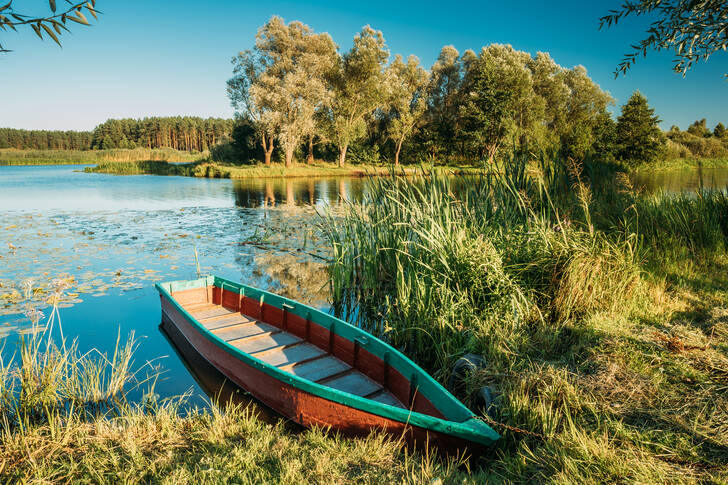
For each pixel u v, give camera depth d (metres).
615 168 8.27
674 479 2.23
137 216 16.17
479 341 4.43
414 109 44.88
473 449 2.89
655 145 34.19
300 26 36.19
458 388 4.00
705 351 3.49
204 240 11.94
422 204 7.41
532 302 4.98
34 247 10.73
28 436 3.32
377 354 4.48
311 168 39.78
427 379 3.65
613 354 3.65
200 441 3.28
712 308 4.61
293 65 35.81
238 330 6.11
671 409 2.81
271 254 10.46
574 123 41.16
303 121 36.09
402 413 3.10
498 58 36.47
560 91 41.16
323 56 36.50
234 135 43.91
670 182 21.56
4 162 70.31
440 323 4.89
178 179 35.66
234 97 36.81
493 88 33.94
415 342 5.43
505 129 30.94
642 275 5.48
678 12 3.71
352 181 33.50
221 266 9.37
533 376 3.46
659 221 6.84
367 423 3.31
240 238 12.23
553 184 7.12
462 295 5.08
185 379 4.87
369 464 2.87
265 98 34.19
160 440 3.30
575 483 2.33
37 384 3.99
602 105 44.62
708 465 2.30
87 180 34.72
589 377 3.35
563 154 8.07
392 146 48.47
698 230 6.68
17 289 7.46
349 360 4.95
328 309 7.04
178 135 109.19
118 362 5.12
